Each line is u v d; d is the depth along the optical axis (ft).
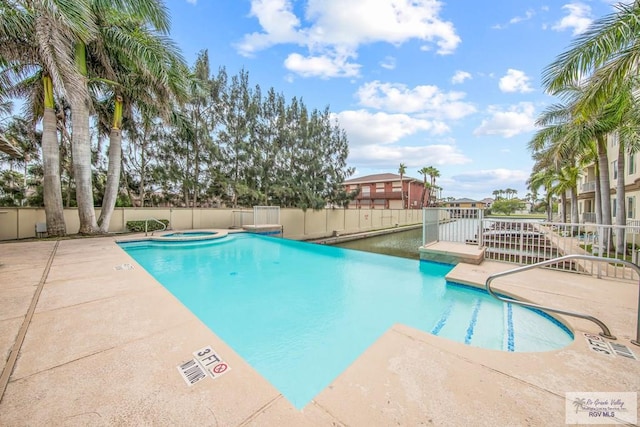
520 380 5.70
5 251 19.97
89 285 11.78
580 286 12.76
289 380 8.34
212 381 5.53
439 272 19.11
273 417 4.62
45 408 4.68
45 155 26.96
